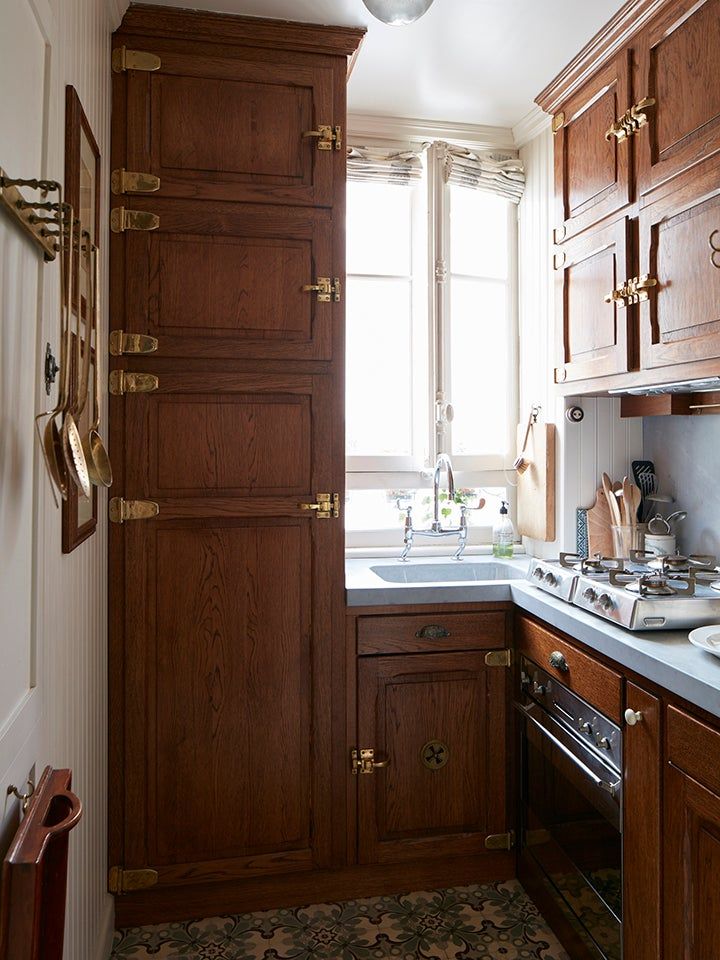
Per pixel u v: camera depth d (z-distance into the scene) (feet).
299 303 6.93
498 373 9.40
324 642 6.98
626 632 5.36
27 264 3.53
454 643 7.22
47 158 3.92
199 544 6.78
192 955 6.30
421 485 9.14
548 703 6.51
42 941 3.13
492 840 7.28
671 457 7.84
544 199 8.64
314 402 6.97
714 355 5.33
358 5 6.50
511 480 9.39
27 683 3.70
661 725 4.72
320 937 6.54
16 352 3.34
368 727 7.05
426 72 7.78
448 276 9.07
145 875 6.63
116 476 6.62
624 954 5.13
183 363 6.72
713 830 4.18
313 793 6.98
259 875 6.88
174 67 6.66
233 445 6.82
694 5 5.56
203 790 6.80
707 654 4.74
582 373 7.23
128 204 6.59
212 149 6.75
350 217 8.99
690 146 5.62
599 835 5.56
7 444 3.21
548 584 6.77
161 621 6.72
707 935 4.23
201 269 6.73
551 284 8.45
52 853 3.21
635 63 6.33
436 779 7.22
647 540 7.36
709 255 5.41
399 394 9.17
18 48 3.33
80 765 5.29
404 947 6.39
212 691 6.81
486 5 6.56
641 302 6.28
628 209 6.42
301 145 6.94
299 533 6.97
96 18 5.78
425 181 9.01
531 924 6.69
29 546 3.69
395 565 8.52
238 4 6.47
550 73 7.79
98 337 4.14
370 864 7.15
